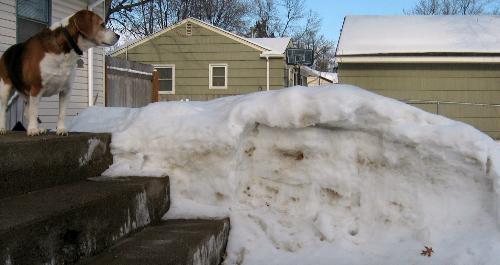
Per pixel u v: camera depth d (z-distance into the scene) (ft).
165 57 68.95
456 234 11.41
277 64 67.21
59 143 12.07
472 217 11.58
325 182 12.92
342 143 12.84
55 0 33.78
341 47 51.90
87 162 13.24
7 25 29.27
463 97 50.98
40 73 14.19
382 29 57.41
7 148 10.39
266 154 13.39
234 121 13.09
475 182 11.76
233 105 13.70
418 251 11.35
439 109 50.75
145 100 46.01
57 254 8.77
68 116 34.73
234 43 67.46
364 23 60.08
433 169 11.97
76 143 12.74
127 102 43.04
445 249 11.17
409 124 12.26
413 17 62.75
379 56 50.29
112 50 79.51
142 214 11.98
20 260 7.84
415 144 12.00
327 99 12.55
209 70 68.18
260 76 67.46
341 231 12.32
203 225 12.32
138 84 44.78
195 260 10.30
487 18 61.05
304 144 13.05
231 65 67.77
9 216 8.47
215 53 67.97
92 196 10.37
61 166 12.17
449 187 11.91
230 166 13.15
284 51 69.10
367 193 12.59
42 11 32.65
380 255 11.62
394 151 12.28
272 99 13.16
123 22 91.20
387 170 12.44
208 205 13.47
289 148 13.20
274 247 12.60
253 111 13.08
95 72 38.24
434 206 11.90
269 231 12.80
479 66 50.47
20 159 10.77
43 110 32.30
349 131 12.81
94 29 14.75
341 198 12.78
